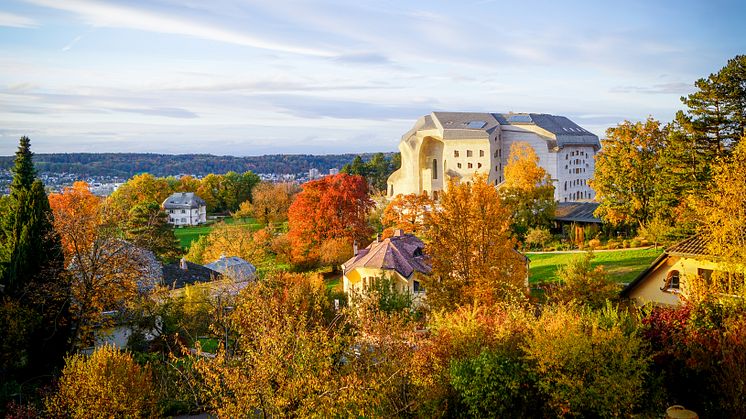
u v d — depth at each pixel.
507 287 29.62
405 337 25.77
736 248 27.41
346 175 80.81
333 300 41.12
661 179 58.25
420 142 139.62
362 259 51.19
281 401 17.98
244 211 138.50
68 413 23.59
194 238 117.88
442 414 21.19
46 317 35.34
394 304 36.66
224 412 18.78
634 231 66.44
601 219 71.50
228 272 49.34
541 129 135.00
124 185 148.12
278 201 125.44
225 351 21.91
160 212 80.12
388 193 150.38
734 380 18.39
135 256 38.19
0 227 50.06
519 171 75.94
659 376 20.92
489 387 20.48
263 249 79.50
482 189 31.59
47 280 36.34
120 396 23.34
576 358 19.95
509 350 22.22
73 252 39.84
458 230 31.12
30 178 55.50
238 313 24.77
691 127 51.88
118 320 38.38
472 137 133.38
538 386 20.61
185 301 41.12
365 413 20.83
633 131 62.72
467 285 30.30
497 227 31.19
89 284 35.41
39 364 34.53
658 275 33.09
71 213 38.28
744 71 49.06
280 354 19.06
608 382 19.44
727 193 30.23
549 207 74.56
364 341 25.28
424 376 22.20
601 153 65.88
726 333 19.97
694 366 20.08
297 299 30.55
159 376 29.78
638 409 20.38
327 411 18.52
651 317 24.08
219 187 172.38
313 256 73.94
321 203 74.81
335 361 24.58
